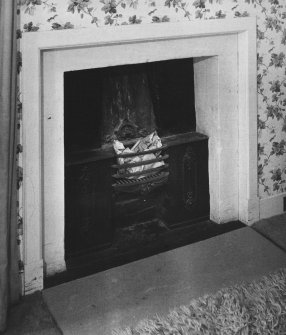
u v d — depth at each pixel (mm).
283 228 2771
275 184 2906
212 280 2291
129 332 1938
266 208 2887
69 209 2480
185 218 2854
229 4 2473
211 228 2816
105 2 2148
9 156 1925
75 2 2082
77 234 2537
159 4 2285
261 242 2629
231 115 2705
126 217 2814
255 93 2648
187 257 2504
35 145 2105
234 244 2617
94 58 2225
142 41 2307
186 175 2795
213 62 2600
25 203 2145
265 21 2596
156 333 1924
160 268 2410
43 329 2010
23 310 2131
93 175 2514
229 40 2570
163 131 2785
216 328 1926
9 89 1864
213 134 2748
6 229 1956
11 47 1847
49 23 2047
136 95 2656
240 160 2783
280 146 2857
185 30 2361
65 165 2402
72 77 2396
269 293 2121
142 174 2635
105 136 2621
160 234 2768
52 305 2148
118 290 2242
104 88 2551
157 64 2646
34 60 2023
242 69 2613
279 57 2695
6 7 1796
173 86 2736
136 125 2699
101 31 2148
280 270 2328
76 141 2518
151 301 2152
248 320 1963
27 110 2053
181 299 2156
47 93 2158
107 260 2512
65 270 2426
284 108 2805
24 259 2203
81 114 2484
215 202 2857
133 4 2219
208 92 2703
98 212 2574
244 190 2812
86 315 2076
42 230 2289
